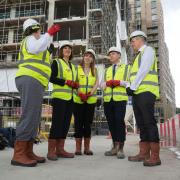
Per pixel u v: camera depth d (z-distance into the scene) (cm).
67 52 547
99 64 2373
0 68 2805
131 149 693
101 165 408
